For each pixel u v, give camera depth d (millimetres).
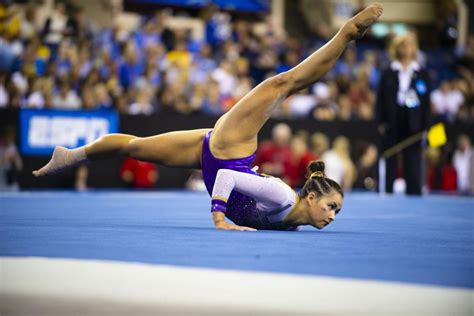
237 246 7246
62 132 21422
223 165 9000
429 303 4465
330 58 8898
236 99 24484
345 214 13305
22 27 24594
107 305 4367
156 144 9359
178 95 23219
